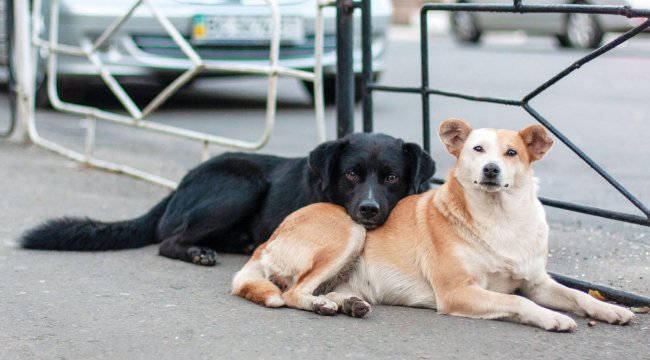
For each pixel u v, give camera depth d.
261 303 4.32
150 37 9.62
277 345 3.75
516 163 4.14
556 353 3.66
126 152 8.67
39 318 4.10
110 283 4.70
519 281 4.27
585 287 4.53
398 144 4.86
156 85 12.80
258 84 13.72
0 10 10.35
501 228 4.18
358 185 4.71
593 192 7.23
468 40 19.55
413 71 14.41
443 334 3.90
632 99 11.56
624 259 5.31
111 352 3.68
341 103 5.81
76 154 8.11
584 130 9.70
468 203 4.21
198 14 9.54
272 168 5.38
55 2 8.30
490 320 4.08
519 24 17.86
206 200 5.29
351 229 4.48
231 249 5.46
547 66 14.52
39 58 10.05
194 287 4.65
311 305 4.20
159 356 3.63
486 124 10.02
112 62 9.58
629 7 4.25
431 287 4.34
